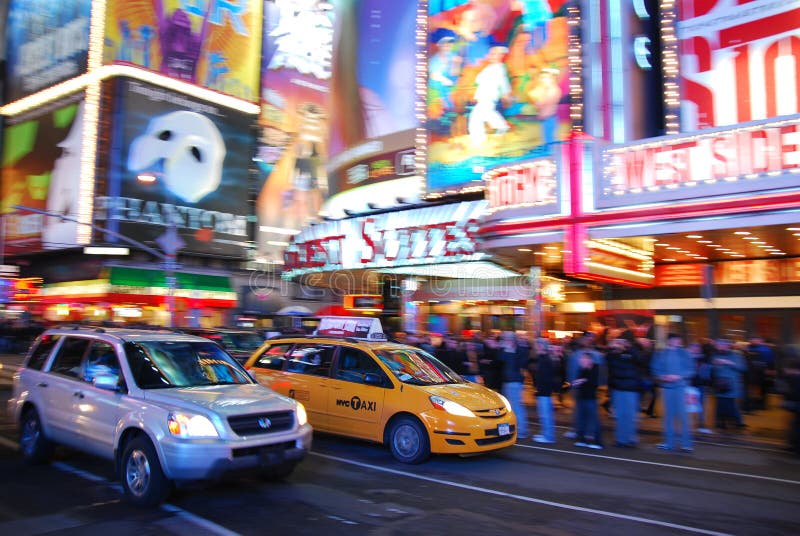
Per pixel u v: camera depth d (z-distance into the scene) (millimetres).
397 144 39719
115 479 6918
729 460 9180
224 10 48656
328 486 6938
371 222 25016
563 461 8852
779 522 6020
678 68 22578
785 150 12406
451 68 34438
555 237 15516
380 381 8727
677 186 13789
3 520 5477
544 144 28828
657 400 15656
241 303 46000
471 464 8422
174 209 43500
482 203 21406
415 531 5465
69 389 7016
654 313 23281
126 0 43562
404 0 41375
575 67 27531
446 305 29266
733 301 21531
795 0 20281
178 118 44750
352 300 33219
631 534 5570
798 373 9789
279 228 49312
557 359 14578
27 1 50250
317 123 52438
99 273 40250
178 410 5844
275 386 9773
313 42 53375
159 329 8820
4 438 9188
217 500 6234
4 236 47656
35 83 47125
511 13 31531
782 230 13680
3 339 34219
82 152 41719
